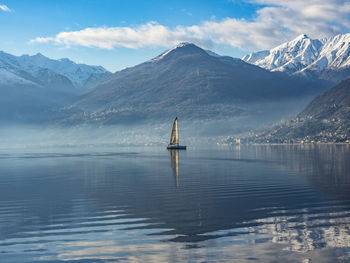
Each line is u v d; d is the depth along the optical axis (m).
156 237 36.59
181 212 47.25
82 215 47.00
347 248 32.47
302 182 74.12
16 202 57.75
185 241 35.12
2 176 99.50
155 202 54.78
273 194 59.72
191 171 104.25
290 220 41.78
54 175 100.00
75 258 31.38
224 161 148.00
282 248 32.72
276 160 146.62
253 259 30.42
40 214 48.19
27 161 171.38
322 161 133.25
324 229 37.91
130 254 32.03
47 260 31.02
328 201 52.50
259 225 39.97
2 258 31.55
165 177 89.50
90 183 80.62
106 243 35.00
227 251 32.22
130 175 96.31
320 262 29.70
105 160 169.50
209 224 40.97
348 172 91.75
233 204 51.78
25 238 37.03
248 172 97.94
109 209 50.34
